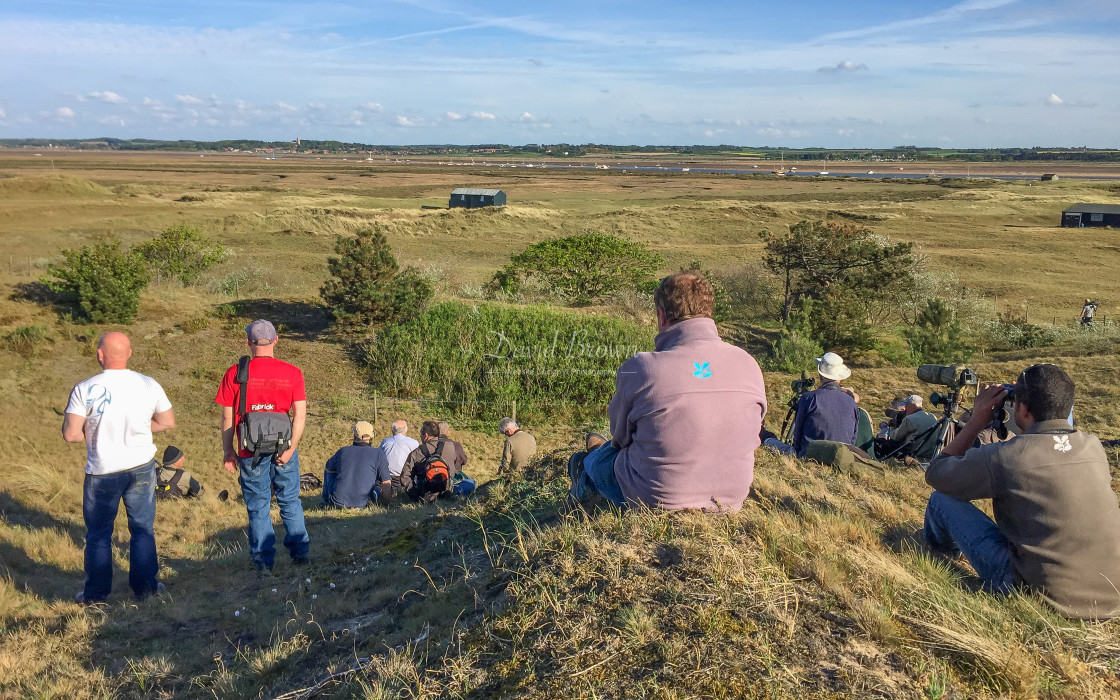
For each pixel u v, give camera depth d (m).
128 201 67.19
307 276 34.09
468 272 37.28
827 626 2.64
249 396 5.25
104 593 4.93
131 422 4.86
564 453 6.29
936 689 2.31
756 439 3.55
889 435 7.41
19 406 13.33
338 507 8.29
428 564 4.68
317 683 3.02
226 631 4.23
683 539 3.14
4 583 5.12
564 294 27.48
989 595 3.16
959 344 23.95
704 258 48.41
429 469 8.26
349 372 16.84
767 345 27.12
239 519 8.09
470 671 2.58
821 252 31.80
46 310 17.22
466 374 16.28
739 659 2.39
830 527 3.71
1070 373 16.11
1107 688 2.50
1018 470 3.03
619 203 92.50
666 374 3.34
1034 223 74.56
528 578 3.09
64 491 9.16
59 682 3.55
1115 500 2.98
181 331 17.53
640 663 2.43
